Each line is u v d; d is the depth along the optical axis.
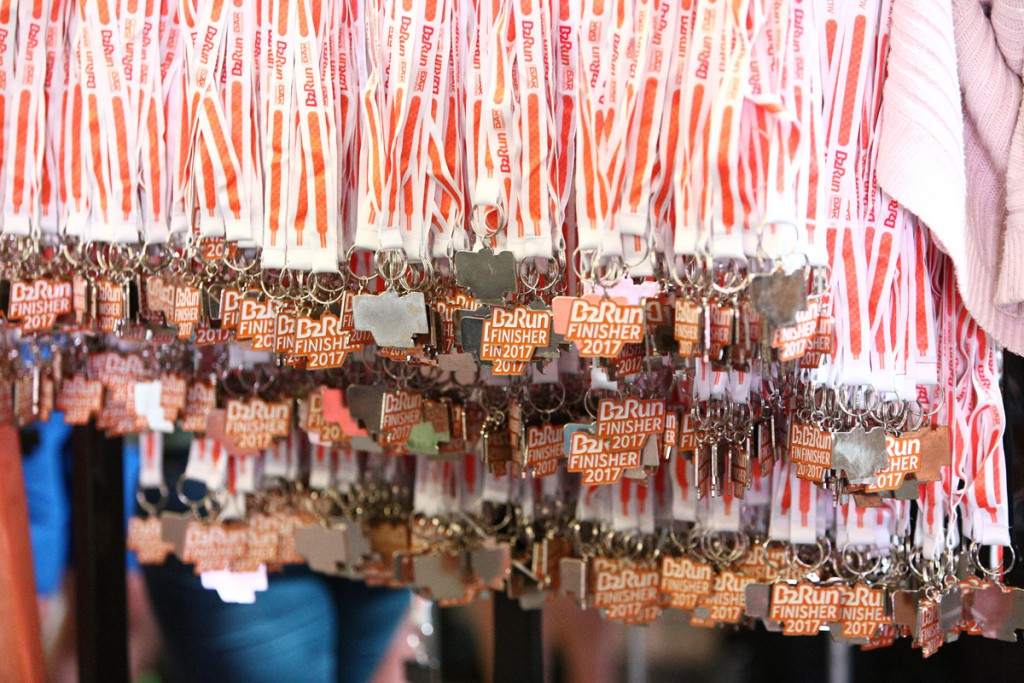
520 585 1.38
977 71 0.95
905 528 1.13
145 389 1.48
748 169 0.86
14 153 1.12
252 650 1.77
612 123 0.93
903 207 0.96
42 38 1.12
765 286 0.84
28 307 1.14
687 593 1.20
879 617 1.09
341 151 1.07
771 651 1.48
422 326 1.00
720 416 1.04
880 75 0.96
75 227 1.11
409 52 0.98
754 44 0.86
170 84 1.11
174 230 1.09
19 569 1.48
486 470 1.36
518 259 0.98
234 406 1.31
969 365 1.04
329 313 1.06
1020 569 1.10
